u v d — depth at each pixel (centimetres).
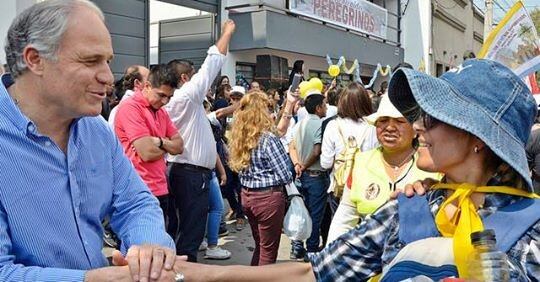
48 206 161
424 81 134
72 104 159
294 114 671
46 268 154
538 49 349
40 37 153
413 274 132
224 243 582
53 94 157
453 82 135
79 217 171
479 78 133
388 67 1517
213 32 1143
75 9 157
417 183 151
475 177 133
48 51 154
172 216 429
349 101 418
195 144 408
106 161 186
